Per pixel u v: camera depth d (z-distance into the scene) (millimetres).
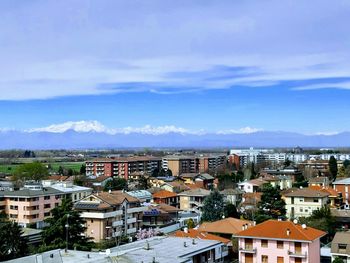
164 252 62062
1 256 84812
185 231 89188
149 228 118500
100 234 110938
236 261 87062
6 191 139500
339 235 87938
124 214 119125
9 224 90500
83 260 61562
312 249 79500
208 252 69312
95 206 112125
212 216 127750
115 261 56688
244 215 133250
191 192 164625
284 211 125125
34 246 100438
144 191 161250
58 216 92062
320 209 119438
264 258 80875
